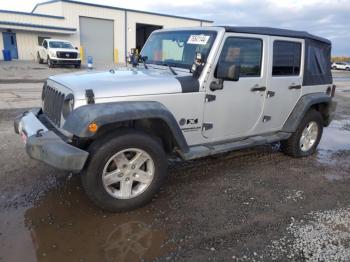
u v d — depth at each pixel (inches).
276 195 154.3
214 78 147.9
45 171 165.9
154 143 130.6
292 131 191.9
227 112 159.0
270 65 172.4
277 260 106.3
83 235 115.3
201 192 153.3
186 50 158.1
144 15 1413.6
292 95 190.5
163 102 135.5
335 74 1409.9
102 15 1311.5
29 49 1190.9
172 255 106.8
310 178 177.5
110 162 124.4
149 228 121.6
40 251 105.7
